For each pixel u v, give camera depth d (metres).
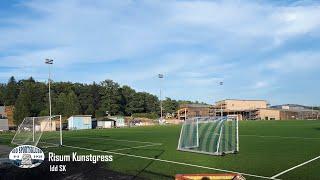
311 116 130.62
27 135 32.06
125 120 106.12
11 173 15.73
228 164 17.20
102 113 134.88
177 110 147.12
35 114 105.56
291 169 15.60
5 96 130.62
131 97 146.50
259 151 22.31
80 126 85.31
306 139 30.88
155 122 107.00
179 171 15.53
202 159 19.09
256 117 131.38
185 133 24.92
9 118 99.44
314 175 14.21
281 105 150.88
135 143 30.41
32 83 132.12
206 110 137.12
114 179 14.02
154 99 155.12
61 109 108.88
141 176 14.53
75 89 136.25
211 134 31.81
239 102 147.25
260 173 14.78
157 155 21.25
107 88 138.62
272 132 40.81
